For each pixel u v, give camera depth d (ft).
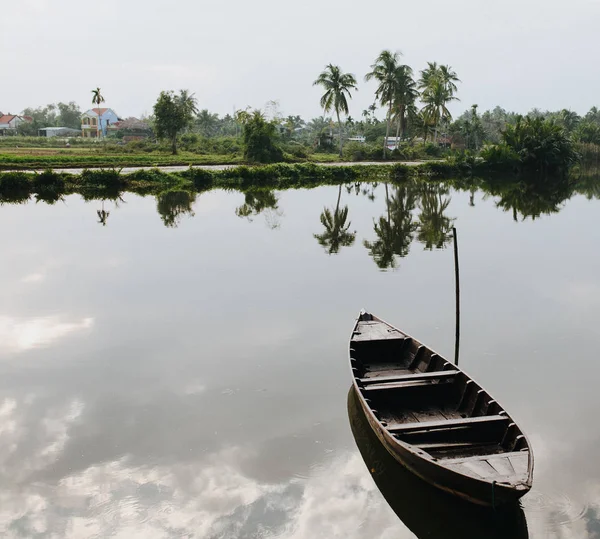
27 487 25.11
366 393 29.55
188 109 220.43
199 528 22.81
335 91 230.27
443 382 30.45
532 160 194.80
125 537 22.31
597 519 22.85
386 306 49.32
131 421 30.30
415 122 262.06
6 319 45.80
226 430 29.48
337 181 173.88
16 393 33.42
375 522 23.24
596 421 30.12
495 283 56.90
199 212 105.50
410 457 23.88
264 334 42.57
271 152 203.72
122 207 110.22
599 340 41.42
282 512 23.72
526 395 33.04
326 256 69.62
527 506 23.62
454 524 23.30
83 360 37.96
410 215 105.19
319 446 28.14
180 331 43.21
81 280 57.47
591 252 71.87
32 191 129.80
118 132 323.57
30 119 399.85
